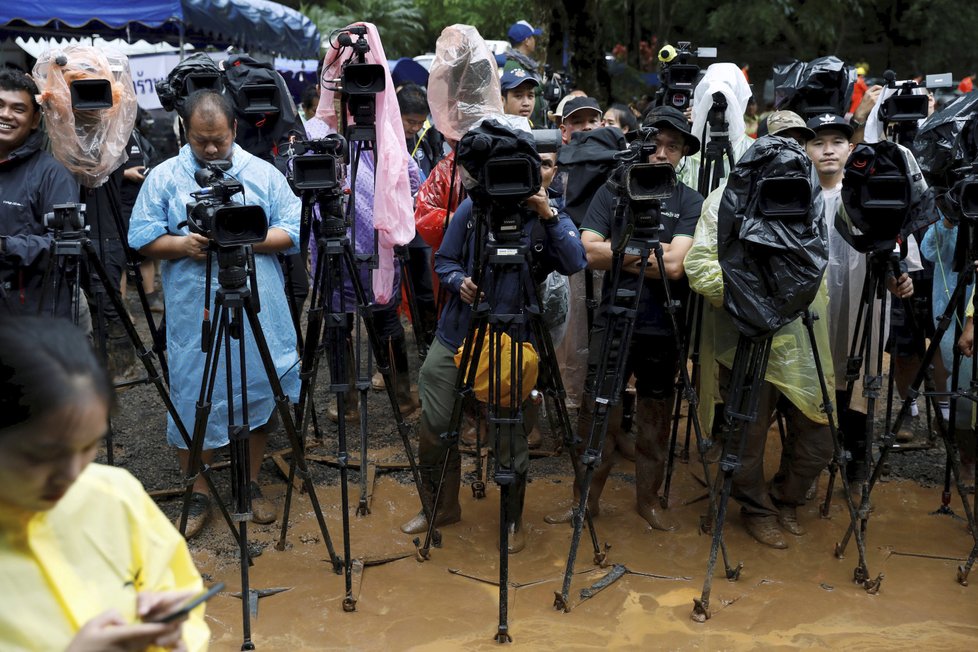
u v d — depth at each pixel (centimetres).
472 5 1897
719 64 448
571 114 520
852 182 351
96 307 401
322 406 551
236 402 373
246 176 368
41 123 426
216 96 360
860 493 430
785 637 313
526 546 380
